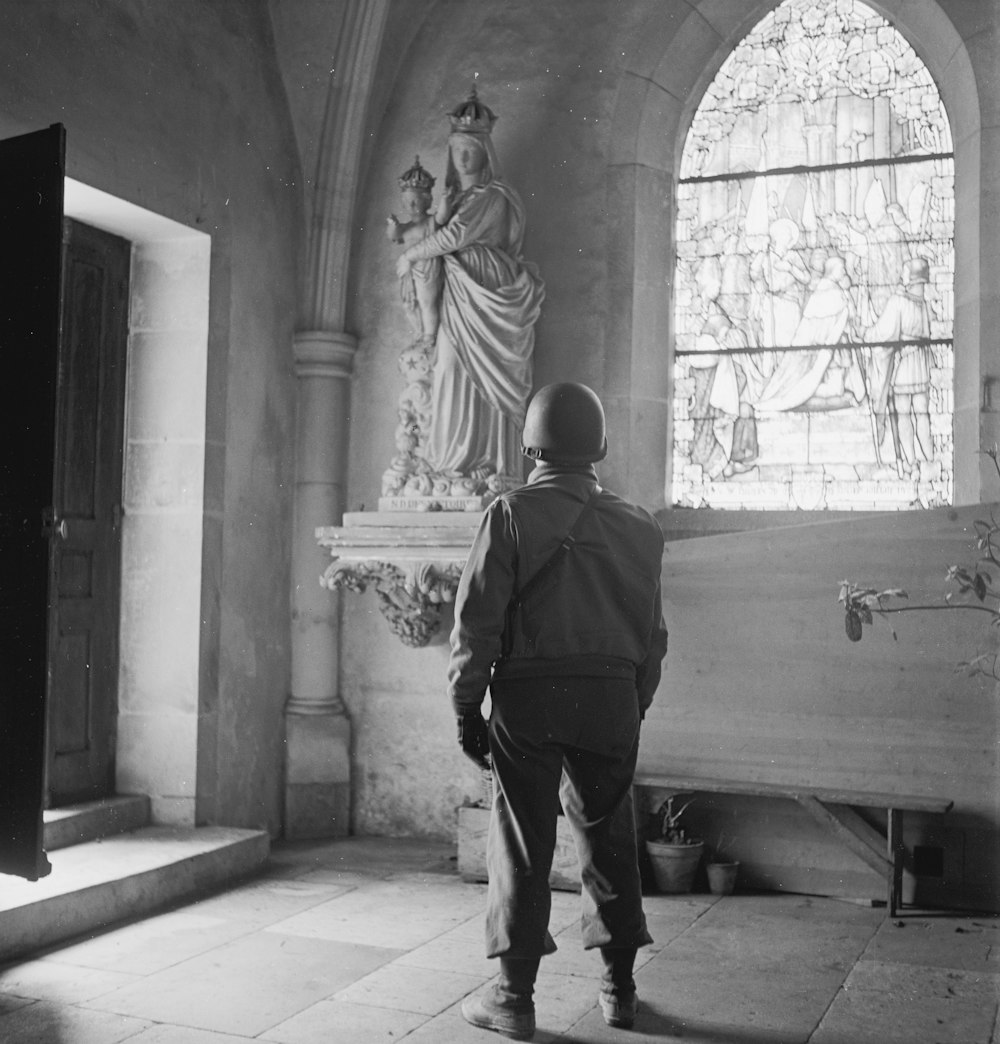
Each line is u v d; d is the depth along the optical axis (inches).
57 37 205.5
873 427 249.3
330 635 265.9
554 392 154.1
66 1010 154.6
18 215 174.4
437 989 162.1
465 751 149.7
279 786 261.9
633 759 149.1
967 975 168.7
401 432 248.8
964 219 239.9
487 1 266.1
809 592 214.8
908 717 208.4
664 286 259.9
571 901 209.6
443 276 245.1
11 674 172.4
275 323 261.0
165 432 242.5
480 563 143.3
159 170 228.4
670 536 251.0
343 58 258.2
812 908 205.5
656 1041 144.2
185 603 239.5
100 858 208.8
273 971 169.8
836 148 255.8
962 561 206.2
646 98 256.5
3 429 174.9
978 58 235.1
